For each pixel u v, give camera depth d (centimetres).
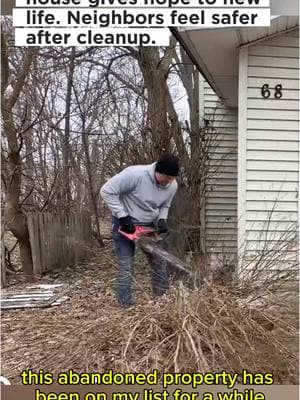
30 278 701
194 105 913
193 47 473
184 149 648
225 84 668
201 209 700
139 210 395
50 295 534
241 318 260
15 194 705
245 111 457
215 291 273
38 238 732
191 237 587
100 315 295
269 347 256
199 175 677
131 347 254
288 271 313
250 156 457
